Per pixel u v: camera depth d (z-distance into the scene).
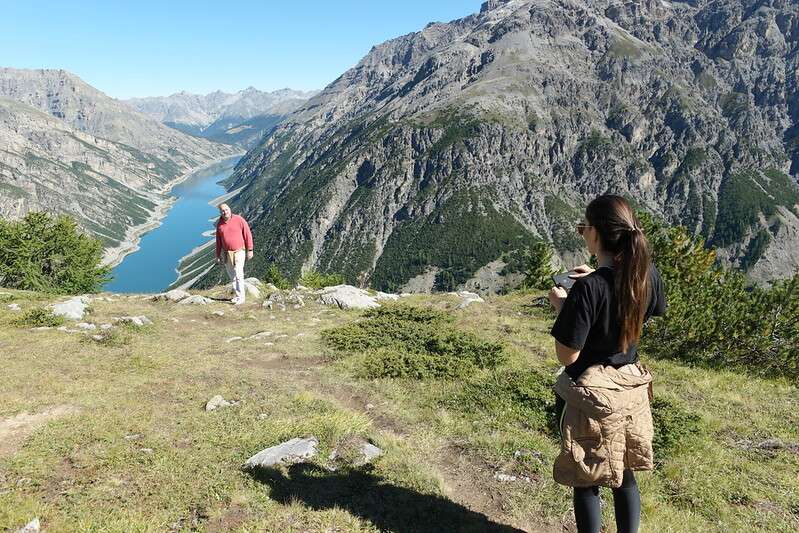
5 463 6.71
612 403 3.66
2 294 19.72
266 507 5.81
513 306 22.20
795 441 8.89
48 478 6.40
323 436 7.89
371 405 10.11
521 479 6.97
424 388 11.23
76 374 11.07
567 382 3.93
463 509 6.07
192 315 19.14
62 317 15.94
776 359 14.03
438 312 19.95
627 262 3.52
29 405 8.93
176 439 7.85
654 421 9.11
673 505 6.61
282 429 8.26
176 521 5.54
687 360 14.91
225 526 5.44
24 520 5.27
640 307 3.56
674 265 18.41
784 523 6.20
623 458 3.78
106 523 5.34
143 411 9.03
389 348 14.55
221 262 22.36
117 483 6.32
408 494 6.29
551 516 6.06
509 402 10.03
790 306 14.34
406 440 8.22
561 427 4.03
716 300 16.23
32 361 11.77
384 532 5.42
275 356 14.09
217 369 12.25
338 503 5.96
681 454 8.07
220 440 7.82
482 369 12.67
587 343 3.81
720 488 7.03
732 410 10.53
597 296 3.56
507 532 5.63
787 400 11.34
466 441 8.28
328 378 12.05
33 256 50.47
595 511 4.24
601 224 3.73
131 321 16.47
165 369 11.96
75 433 7.76
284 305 21.59
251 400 9.93
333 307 22.03
